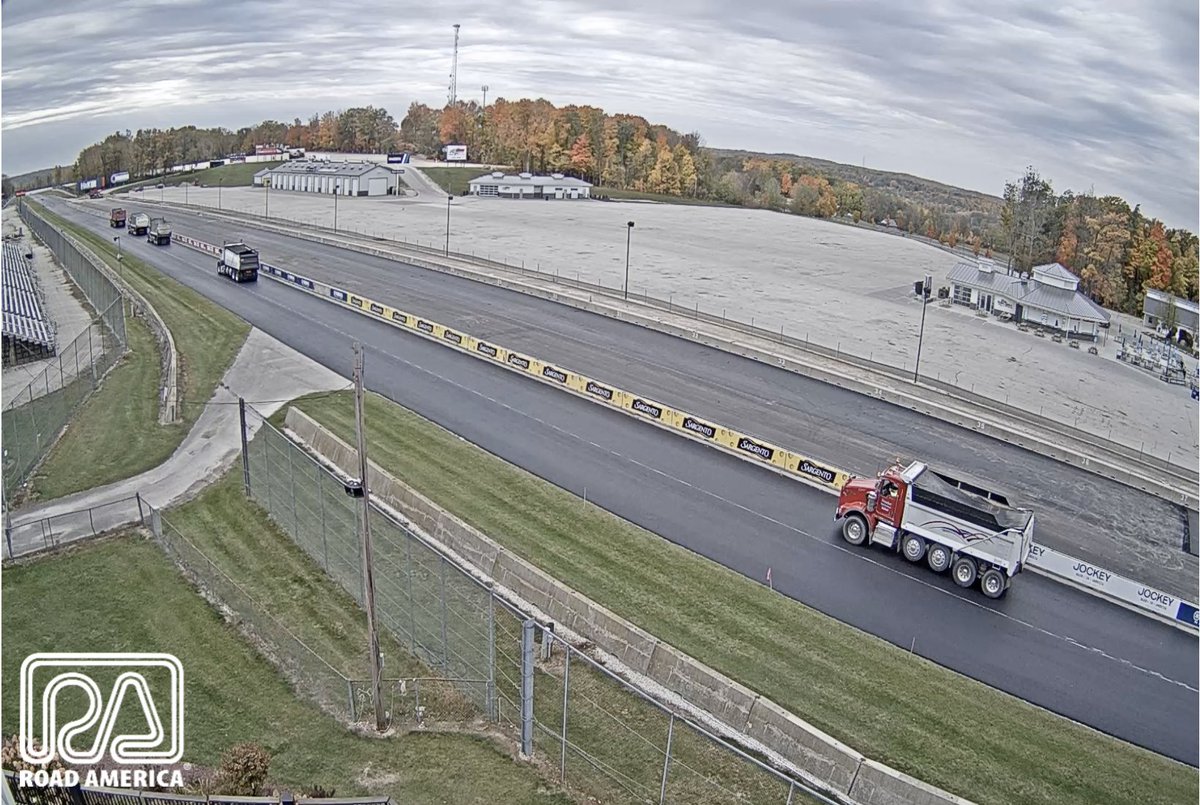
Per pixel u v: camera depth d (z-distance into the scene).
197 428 40.12
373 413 40.75
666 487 34.44
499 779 19.27
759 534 30.98
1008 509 28.33
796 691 22.27
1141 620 27.36
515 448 37.59
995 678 23.80
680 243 107.56
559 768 19.66
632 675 23.20
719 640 24.23
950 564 28.58
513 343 53.06
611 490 33.91
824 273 92.25
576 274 81.44
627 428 40.56
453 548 29.19
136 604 25.88
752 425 41.16
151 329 57.38
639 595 26.23
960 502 28.34
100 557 28.48
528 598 26.45
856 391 47.19
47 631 24.53
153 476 35.19
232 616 25.31
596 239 106.50
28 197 193.12
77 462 36.50
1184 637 26.61
